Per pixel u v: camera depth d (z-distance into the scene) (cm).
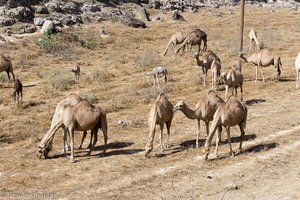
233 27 8012
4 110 3653
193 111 2612
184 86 4278
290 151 2580
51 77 4550
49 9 7306
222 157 2528
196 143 2708
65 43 6159
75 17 7256
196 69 5009
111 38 6625
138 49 6256
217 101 2648
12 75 4500
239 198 2025
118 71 4997
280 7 11900
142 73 4950
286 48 6141
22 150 2775
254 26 8094
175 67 5150
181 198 2034
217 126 2436
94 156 2623
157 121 2553
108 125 3222
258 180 2209
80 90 4262
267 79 4475
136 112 3556
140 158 2561
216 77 3953
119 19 7631
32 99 3978
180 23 8269
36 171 2420
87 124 2505
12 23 6612
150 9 9044
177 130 3075
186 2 10031
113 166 2448
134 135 3012
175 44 5784
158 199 2036
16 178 2330
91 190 2162
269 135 2872
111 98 3925
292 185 2131
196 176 2288
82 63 5431
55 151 2733
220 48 6181
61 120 2530
